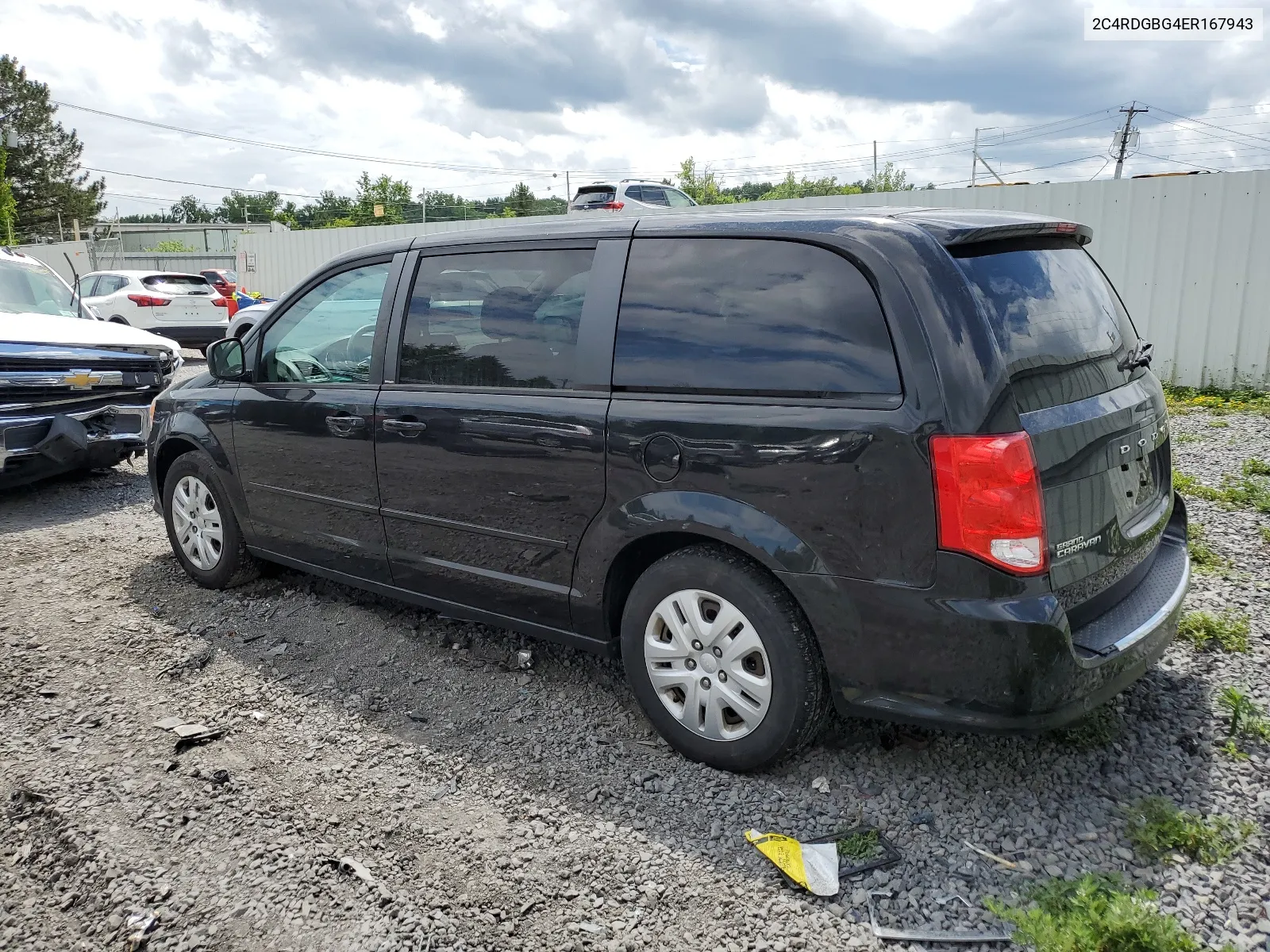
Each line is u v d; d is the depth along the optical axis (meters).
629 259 3.23
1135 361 3.26
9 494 7.30
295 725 3.49
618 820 2.87
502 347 3.51
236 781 3.11
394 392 3.83
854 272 2.73
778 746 2.91
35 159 70.38
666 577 3.08
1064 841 2.69
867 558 2.65
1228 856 2.59
